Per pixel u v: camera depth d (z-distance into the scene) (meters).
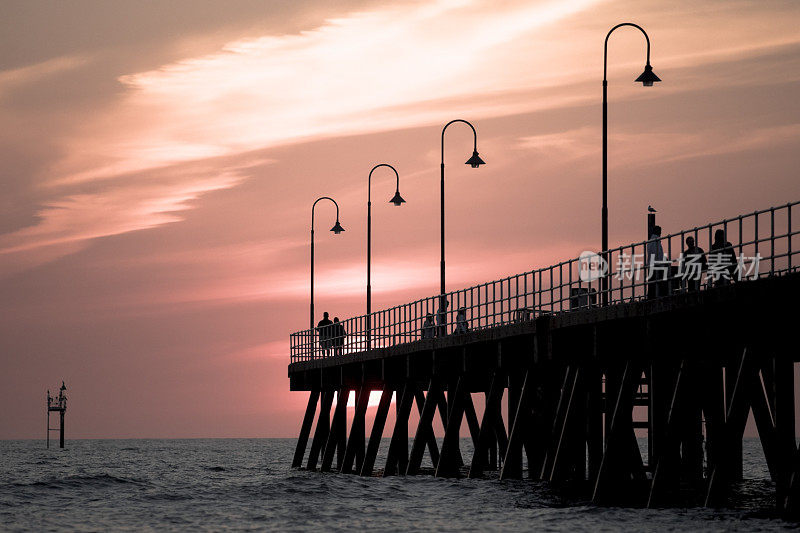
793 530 43.97
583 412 58.16
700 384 49.16
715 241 53.94
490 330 65.44
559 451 58.81
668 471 50.34
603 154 58.81
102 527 60.62
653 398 52.12
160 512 67.69
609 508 54.09
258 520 62.59
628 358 53.22
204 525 60.94
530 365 64.38
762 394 61.38
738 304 45.03
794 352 49.31
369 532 55.50
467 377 74.25
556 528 50.88
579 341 57.69
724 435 46.84
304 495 74.31
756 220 43.72
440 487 73.06
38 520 64.12
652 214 62.34
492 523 55.00
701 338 48.31
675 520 49.34
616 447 53.78
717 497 47.91
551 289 58.31
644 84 61.16
